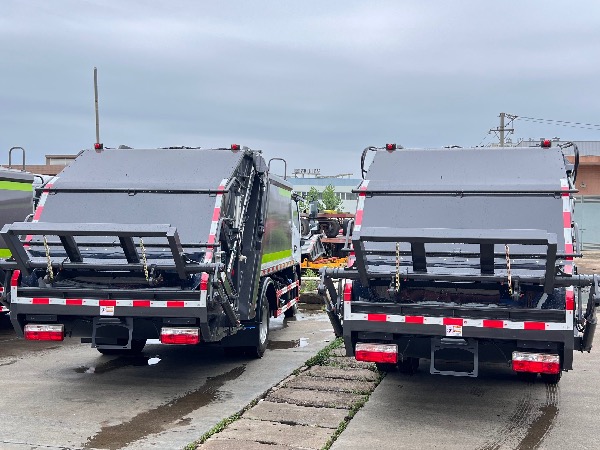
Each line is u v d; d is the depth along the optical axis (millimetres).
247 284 9453
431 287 7289
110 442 6238
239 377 8906
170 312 7594
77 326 8031
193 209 8469
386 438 6395
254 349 9922
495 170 7824
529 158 7887
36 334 7914
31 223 7352
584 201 41688
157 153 9344
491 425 6867
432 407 7492
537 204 7312
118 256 8180
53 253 8328
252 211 9781
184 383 8578
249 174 9734
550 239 6027
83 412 7234
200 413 7211
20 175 12930
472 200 7512
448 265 7086
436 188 7648
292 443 6184
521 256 6535
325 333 12586
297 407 7406
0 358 10188
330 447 6109
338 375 8852
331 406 7426
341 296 7223
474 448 6160
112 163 9242
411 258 7234
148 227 7156
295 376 8828
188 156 9242
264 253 10078
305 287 18156
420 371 9234
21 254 7641
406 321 6871
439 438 6426
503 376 9047
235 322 8406
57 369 9398
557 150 7934
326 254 25062
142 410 7332
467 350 6895
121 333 7945
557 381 8602
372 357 7016
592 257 31312
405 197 7715
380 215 7648
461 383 8625
